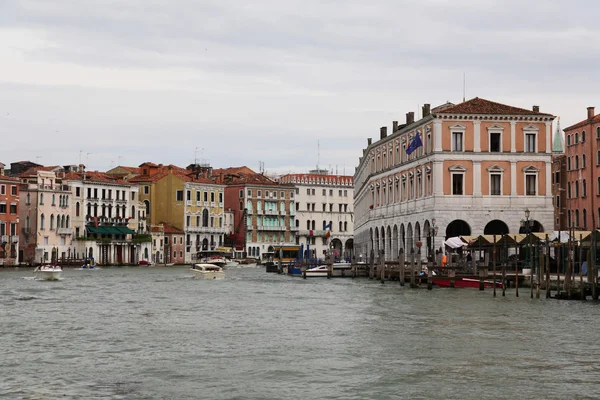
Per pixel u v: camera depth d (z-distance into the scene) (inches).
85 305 2444.6
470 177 3757.4
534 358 1451.8
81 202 6432.1
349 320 1996.8
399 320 1984.5
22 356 1485.0
